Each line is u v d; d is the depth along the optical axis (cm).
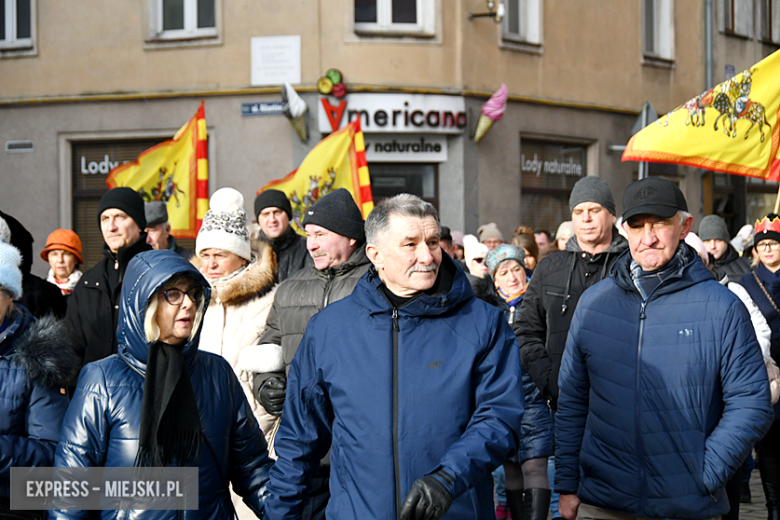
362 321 270
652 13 1631
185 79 1298
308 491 279
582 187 446
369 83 1262
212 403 279
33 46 1348
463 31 1295
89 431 261
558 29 1427
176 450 261
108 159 1348
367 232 276
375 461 254
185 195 845
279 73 1270
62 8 1335
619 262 333
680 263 321
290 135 1270
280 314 390
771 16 1900
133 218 495
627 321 323
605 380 325
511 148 1361
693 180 1705
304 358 280
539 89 1400
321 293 381
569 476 343
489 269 550
